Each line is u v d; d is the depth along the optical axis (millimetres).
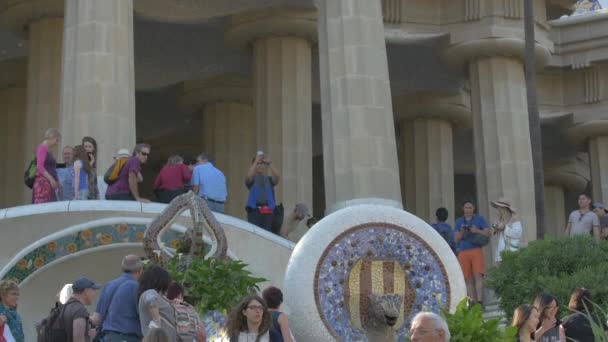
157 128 47250
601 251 23078
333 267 14703
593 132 44719
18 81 39406
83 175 23828
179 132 48719
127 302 14898
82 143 24062
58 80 34562
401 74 41625
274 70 36438
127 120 27312
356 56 29594
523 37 37469
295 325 14688
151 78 41812
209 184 24438
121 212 22969
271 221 25969
